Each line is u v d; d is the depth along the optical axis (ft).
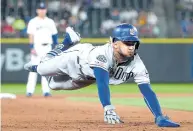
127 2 220.84
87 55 58.13
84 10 210.59
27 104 97.30
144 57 174.70
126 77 58.80
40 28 115.03
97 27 206.28
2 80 173.58
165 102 108.88
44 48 114.93
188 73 176.45
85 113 79.71
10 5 206.59
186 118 70.90
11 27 195.11
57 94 133.69
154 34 200.23
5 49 173.17
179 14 214.48
